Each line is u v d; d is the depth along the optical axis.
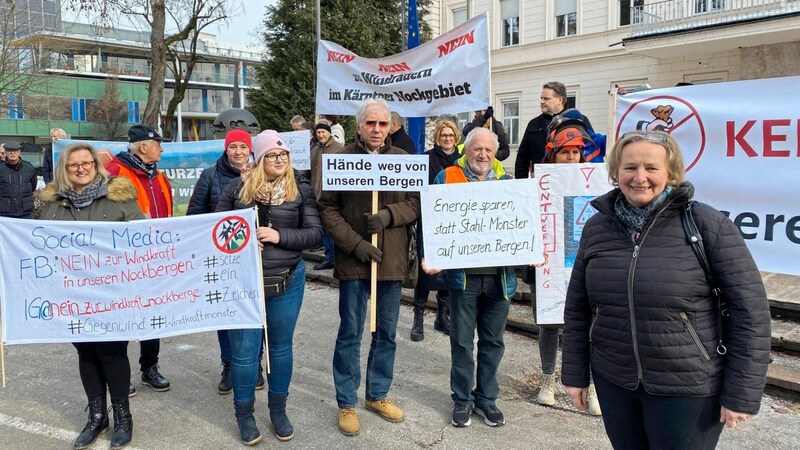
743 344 1.88
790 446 3.22
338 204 3.50
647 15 16.48
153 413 3.79
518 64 20.78
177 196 7.04
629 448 2.17
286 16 19.66
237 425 3.61
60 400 4.03
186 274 3.25
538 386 4.16
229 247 3.22
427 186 3.31
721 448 3.21
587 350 2.30
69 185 3.29
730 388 1.88
